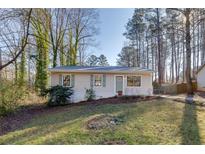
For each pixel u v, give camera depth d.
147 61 41.16
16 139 8.20
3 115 13.12
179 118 9.95
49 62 24.89
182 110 11.65
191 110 11.77
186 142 7.02
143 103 13.82
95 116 10.45
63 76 18.89
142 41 39.88
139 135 7.73
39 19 22.47
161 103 13.47
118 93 18.88
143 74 19.09
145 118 9.93
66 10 26.78
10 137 8.60
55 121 10.83
